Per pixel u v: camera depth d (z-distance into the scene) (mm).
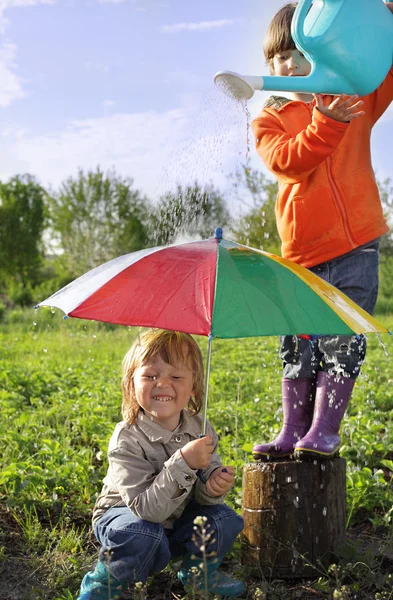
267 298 2689
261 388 8727
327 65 3252
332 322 2746
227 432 6566
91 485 4633
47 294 36281
